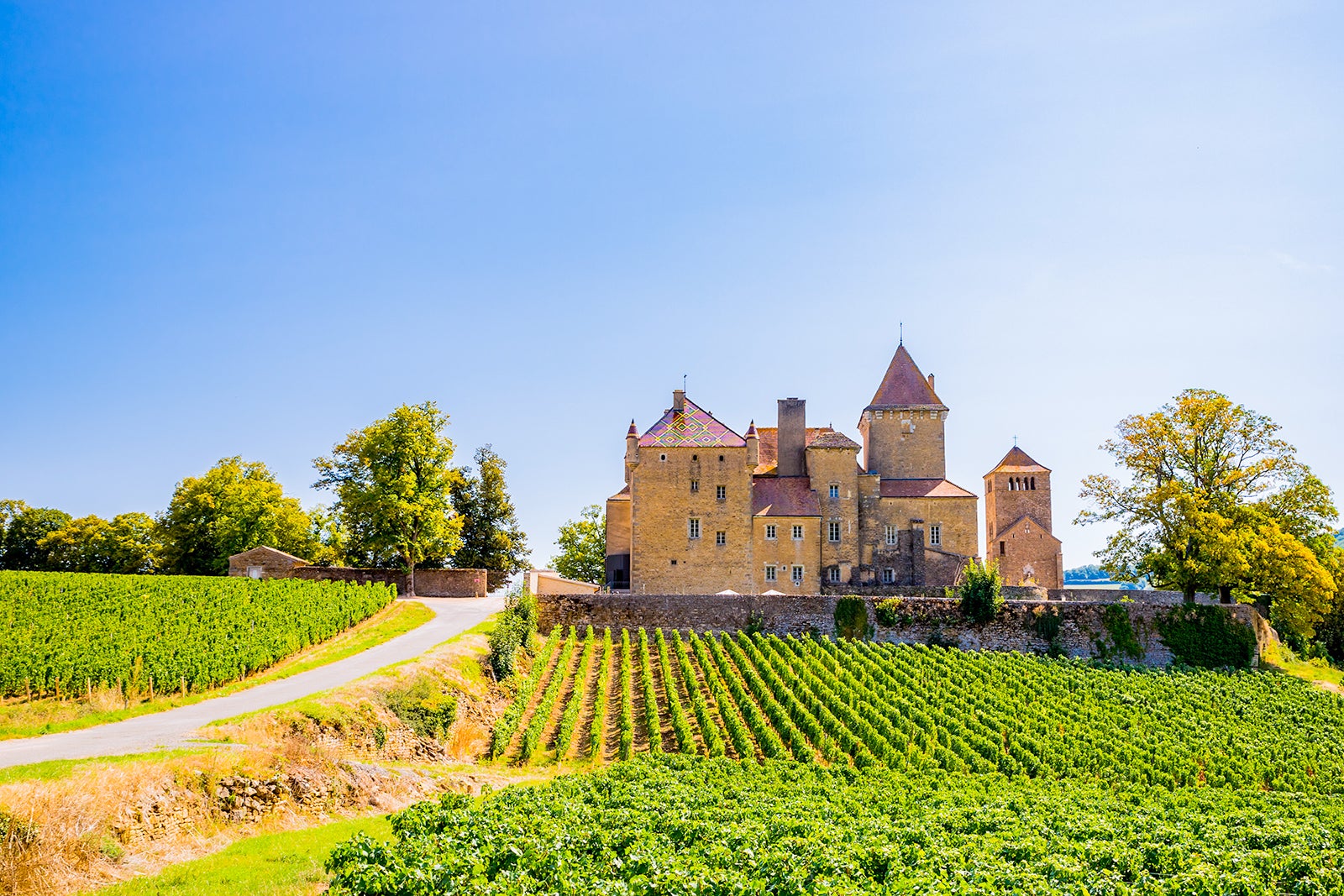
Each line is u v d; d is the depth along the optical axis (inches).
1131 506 2667.3
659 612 2463.1
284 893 808.3
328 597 2336.4
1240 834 1143.0
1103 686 2117.4
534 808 1029.8
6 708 1400.1
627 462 2923.2
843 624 2437.3
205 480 3292.3
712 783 1365.7
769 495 2970.0
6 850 823.1
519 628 2110.0
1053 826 1146.0
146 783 962.1
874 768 1558.8
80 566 3339.1
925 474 3176.7
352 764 1200.2
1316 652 2822.3
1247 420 2618.1
